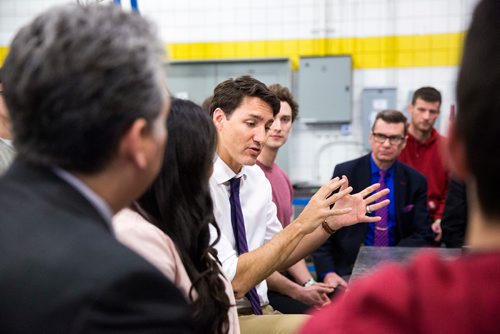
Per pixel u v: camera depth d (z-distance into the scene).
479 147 0.43
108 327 0.50
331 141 4.57
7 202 0.58
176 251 1.08
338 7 4.47
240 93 1.80
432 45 4.36
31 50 0.59
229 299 1.15
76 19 0.61
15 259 0.54
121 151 0.63
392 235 2.69
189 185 1.13
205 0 4.62
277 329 1.61
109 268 0.52
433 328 0.42
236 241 1.83
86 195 0.61
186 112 1.14
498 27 0.43
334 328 0.46
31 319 0.51
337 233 2.63
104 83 0.59
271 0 4.54
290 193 2.74
